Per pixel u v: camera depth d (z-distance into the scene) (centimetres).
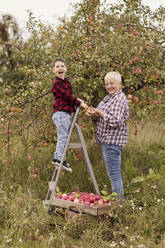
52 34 401
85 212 285
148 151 496
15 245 249
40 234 280
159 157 467
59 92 323
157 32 441
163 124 615
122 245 248
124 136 331
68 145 326
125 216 290
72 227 279
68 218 290
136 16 421
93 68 365
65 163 328
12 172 424
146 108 403
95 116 342
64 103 328
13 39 448
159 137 592
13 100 388
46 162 458
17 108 373
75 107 344
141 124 621
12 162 447
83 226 281
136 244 253
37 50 414
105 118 320
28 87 389
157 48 391
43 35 404
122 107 323
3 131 399
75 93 376
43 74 382
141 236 266
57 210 300
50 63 383
